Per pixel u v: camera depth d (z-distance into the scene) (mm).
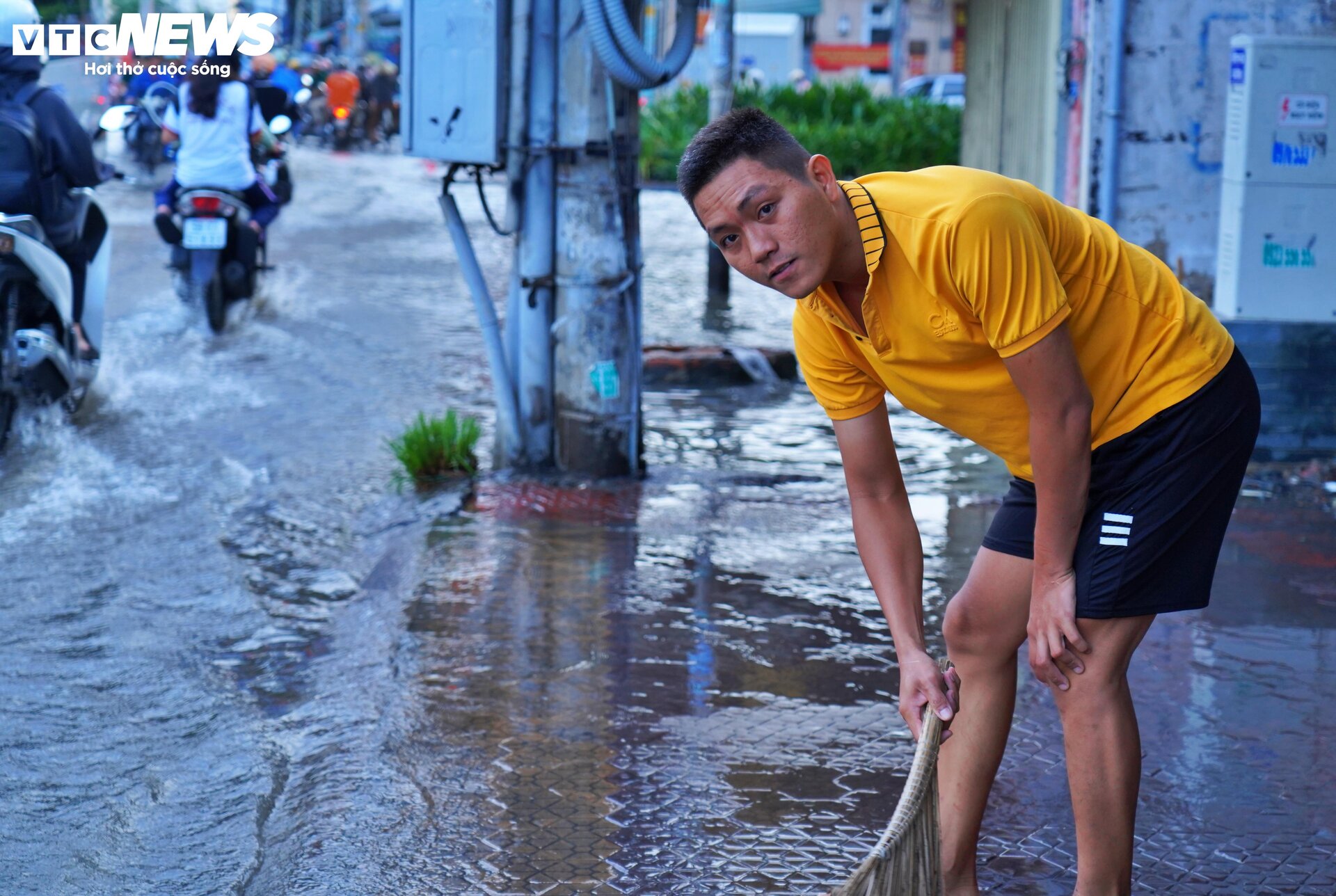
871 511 2773
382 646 4098
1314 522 5180
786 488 5750
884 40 52438
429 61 5379
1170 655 3957
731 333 9492
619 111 5578
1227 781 3225
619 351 5734
